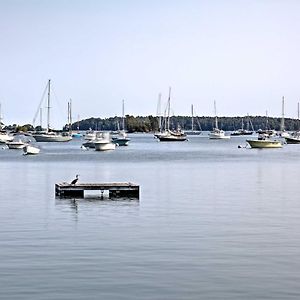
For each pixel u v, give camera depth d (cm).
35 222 2741
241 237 2381
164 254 2073
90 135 15062
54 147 12769
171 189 4209
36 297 1612
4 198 3641
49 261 1970
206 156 9462
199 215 2964
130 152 10856
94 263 1945
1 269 1875
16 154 9812
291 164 7344
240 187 4372
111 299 1597
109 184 3847
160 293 1647
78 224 2686
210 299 1602
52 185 4503
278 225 2664
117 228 2581
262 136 16250
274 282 1752
